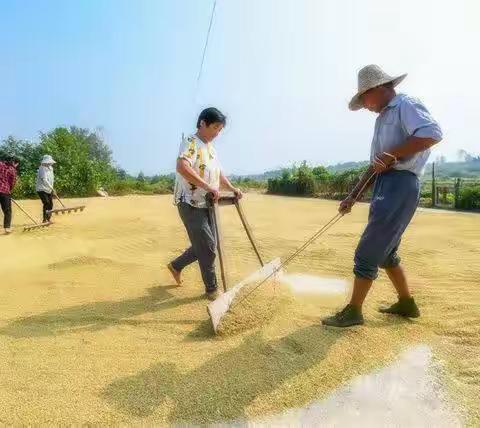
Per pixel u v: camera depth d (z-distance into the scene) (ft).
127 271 17.60
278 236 26.50
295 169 92.22
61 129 93.66
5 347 10.37
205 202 13.24
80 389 8.39
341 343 10.09
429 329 11.05
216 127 13.42
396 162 10.01
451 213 43.88
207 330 11.12
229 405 7.92
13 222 37.76
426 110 9.73
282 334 10.61
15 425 7.34
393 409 7.85
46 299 14.15
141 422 7.48
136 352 9.97
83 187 88.99
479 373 8.99
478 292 14.10
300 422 7.52
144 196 89.35
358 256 10.57
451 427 7.35
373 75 10.06
